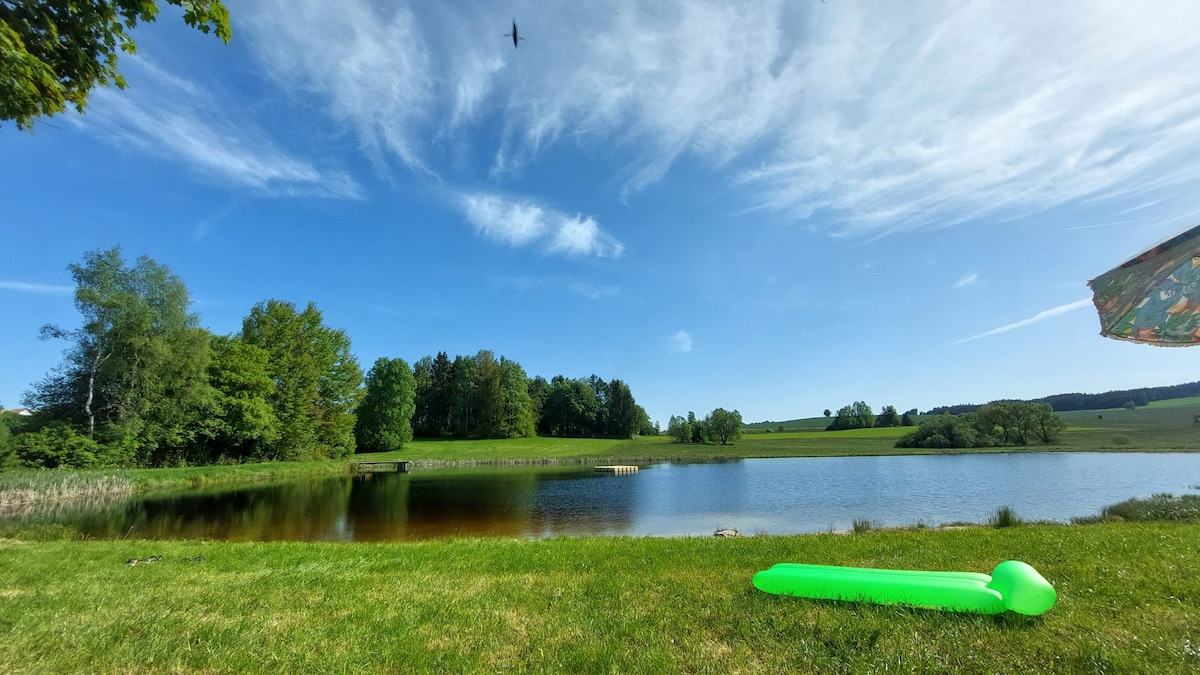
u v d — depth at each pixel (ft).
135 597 22.03
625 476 139.85
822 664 14.30
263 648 16.08
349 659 15.25
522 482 126.62
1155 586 20.67
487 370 302.66
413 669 14.65
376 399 236.22
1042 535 35.27
